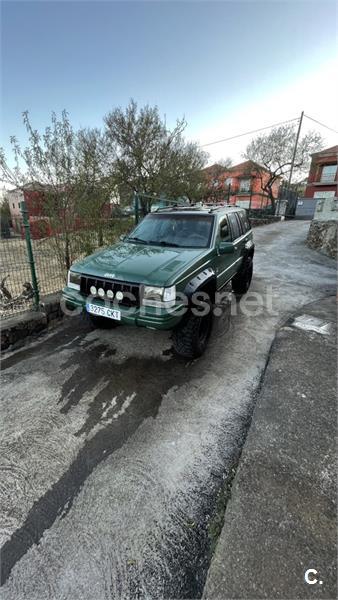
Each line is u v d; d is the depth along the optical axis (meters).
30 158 5.18
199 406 2.46
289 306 4.90
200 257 3.09
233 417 2.33
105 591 1.27
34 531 1.51
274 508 1.59
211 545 1.45
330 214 10.22
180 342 3.01
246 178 31.45
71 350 3.36
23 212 3.66
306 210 28.55
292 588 1.25
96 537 1.48
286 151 24.67
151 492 1.71
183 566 1.36
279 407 2.39
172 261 2.92
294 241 12.61
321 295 5.53
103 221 6.50
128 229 7.14
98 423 2.26
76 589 1.28
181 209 4.34
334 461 1.88
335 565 1.33
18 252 4.00
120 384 2.74
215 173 24.73
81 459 1.94
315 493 1.67
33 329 3.72
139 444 2.06
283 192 24.03
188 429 2.20
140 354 3.28
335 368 2.97
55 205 5.48
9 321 3.54
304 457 1.92
